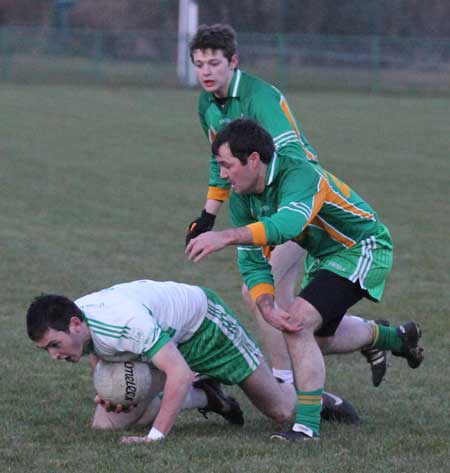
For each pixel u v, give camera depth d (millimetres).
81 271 30391
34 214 41156
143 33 133125
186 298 16031
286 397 16984
